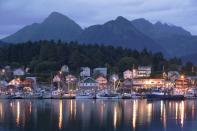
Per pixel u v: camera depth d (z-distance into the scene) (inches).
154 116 5226.4
